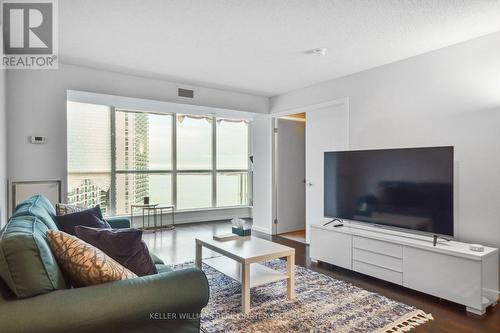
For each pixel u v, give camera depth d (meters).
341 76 4.16
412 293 2.87
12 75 3.44
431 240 2.95
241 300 2.64
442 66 3.17
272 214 5.44
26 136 3.51
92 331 1.30
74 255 1.45
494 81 2.81
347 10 2.41
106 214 5.71
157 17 2.54
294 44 3.09
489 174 2.85
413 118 3.39
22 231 1.40
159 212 6.19
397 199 3.14
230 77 4.25
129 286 1.41
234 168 7.23
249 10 2.42
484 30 2.76
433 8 2.37
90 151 5.56
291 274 2.70
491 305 2.61
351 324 2.29
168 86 4.46
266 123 5.54
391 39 2.96
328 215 3.82
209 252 4.22
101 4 2.33
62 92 3.70
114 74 4.04
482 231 2.88
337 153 3.72
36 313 1.21
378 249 3.10
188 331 1.57
